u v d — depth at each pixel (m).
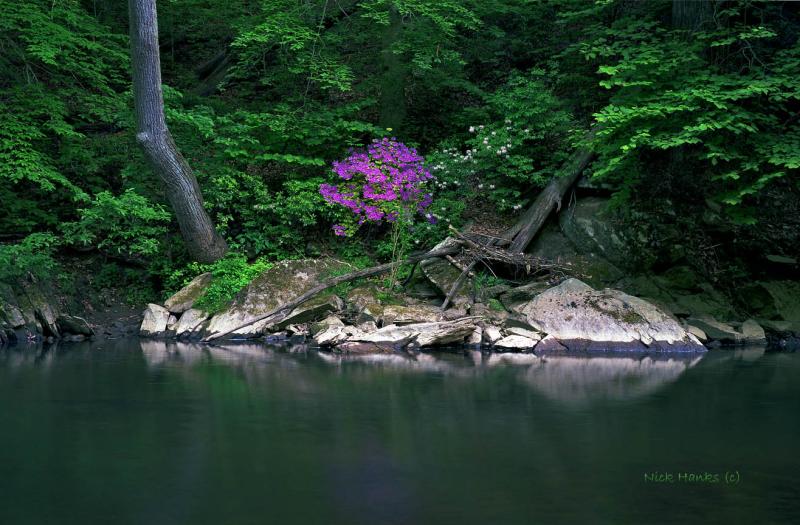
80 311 12.55
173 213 13.98
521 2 15.52
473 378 8.24
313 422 6.09
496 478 4.68
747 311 12.78
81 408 6.58
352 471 4.81
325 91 16.89
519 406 6.76
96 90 15.82
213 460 5.04
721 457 5.17
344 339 10.99
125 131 14.76
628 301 11.31
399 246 13.72
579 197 14.06
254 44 15.06
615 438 5.66
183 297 12.34
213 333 11.60
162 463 4.96
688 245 13.15
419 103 16.81
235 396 7.12
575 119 15.27
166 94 13.05
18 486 4.50
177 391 7.35
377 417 6.28
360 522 3.94
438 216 13.59
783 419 6.31
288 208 13.59
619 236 13.21
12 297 11.52
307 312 11.65
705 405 6.86
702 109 11.35
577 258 13.08
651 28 14.14
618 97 12.05
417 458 5.10
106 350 10.36
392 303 11.98
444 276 12.38
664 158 13.95
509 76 16.12
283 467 4.89
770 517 4.05
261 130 14.55
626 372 8.77
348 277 12.10
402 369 8.85
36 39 12.77
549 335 10.95
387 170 12.97
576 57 15.73
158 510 4.11
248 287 12.04
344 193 13.05
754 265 13.32
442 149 15.16
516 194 14.15
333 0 15.48
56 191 13.97
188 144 14.00
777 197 13.87
